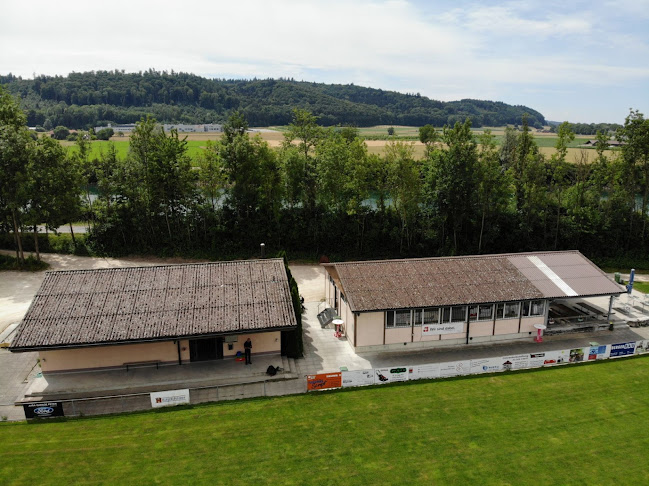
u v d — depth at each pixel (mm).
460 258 36875
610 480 19453
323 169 51094
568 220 53062
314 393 26516
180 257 52281
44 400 25953
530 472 19875
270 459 20594
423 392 26531
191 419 23766
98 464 20203
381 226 54000
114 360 28516
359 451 21156
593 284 35250
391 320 32094
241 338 29828
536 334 34656
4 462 20297
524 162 53812
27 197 45594
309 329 35969
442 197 51500
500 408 24812
